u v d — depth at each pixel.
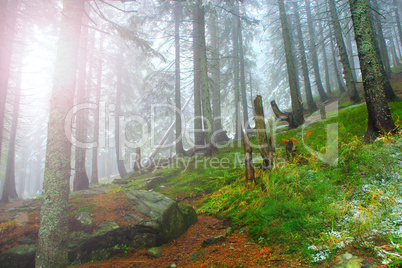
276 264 3.03
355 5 6.73
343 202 3.68
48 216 3.78
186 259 3.95
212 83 15.39
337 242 2.96
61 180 3.95
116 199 5.99
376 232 2.92
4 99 11.29
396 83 15.61
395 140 5.17
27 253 4.10
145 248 4.70
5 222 4.93
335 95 21.08
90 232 4.68
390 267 2.33
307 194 4.38
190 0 11.53
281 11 14.09
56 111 4.12
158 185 9.26
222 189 7.07
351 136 6.99
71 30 4.57
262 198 4.93
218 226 5.27
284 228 3.68
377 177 4.16
